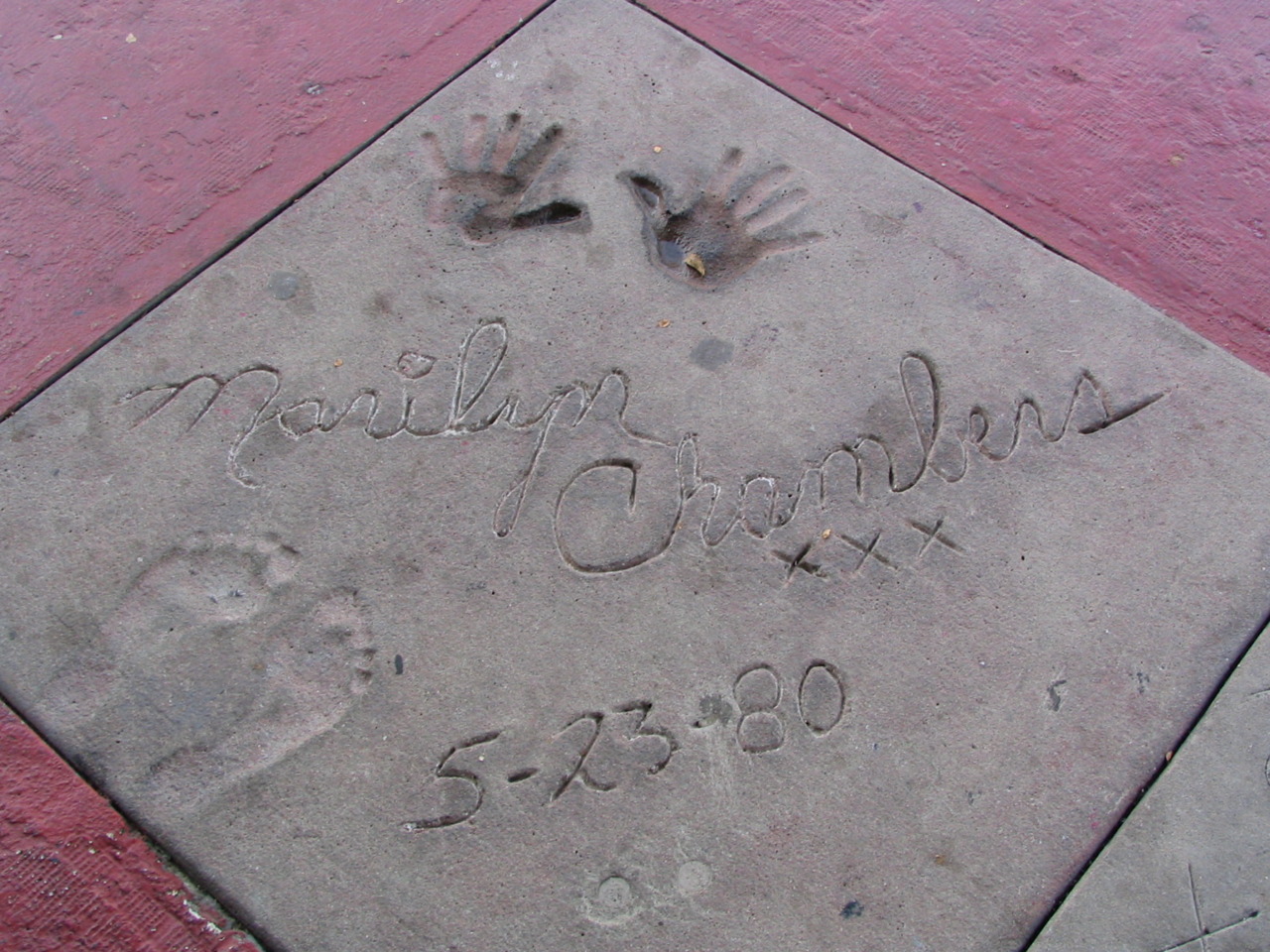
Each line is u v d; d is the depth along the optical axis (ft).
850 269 8.04
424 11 9.21
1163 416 7.55
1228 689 6.68
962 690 6.63
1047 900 6.13
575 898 6.05
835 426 7.41
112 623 6.64
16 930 5.85
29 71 8.82
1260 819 6.32
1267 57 9.41
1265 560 7.07
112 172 8.33
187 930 5.92
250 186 8.25
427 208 8.17
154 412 7.30
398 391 7.43
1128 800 6.38
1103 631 6.83
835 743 6.46
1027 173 8.64
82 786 6.23
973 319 7.86
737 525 7.06
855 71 9.10
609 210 8.21
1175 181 8.68
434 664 6.58
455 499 7.08
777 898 6.08
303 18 9.16
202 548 6.86
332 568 6.83
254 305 7.70
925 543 7.05
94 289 7.77
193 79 8.80
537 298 7.81
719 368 7.59
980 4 9.59
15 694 6.44
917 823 6.29
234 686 6.49
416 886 6.05
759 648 6.68
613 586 6.84
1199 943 6.02
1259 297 8.16
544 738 6.41
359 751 6.35
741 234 8.21
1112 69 9.27
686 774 6.35
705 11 9.36
